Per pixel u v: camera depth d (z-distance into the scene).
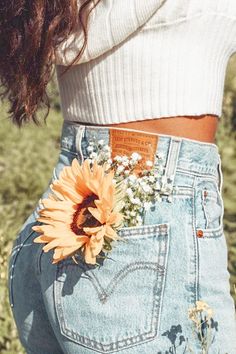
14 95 1.12
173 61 1.05
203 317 1.03
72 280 1.06
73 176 1.06
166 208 1.04
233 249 2.25
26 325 1.17
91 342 1.05
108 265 1.04
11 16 1.06
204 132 1.08
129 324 1.03
